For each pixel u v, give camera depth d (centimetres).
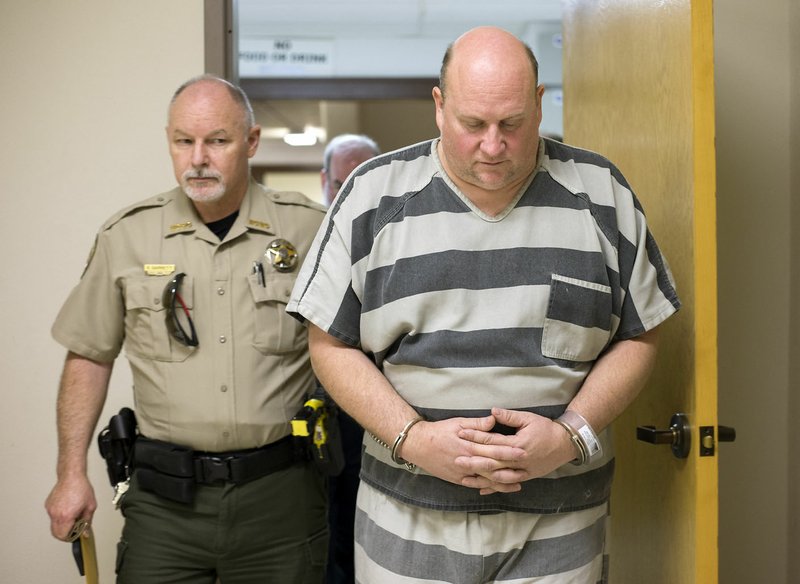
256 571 184
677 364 168
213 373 180
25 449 242
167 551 180
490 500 143
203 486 179
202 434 179
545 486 145
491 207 142
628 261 148
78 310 188
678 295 167
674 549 169
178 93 181
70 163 241
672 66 170
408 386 144
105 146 241
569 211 145
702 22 158
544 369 140
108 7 241
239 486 179
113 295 187
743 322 236
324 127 630
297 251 190
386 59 515
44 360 241
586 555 148
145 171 241
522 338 139
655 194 181
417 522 147
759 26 233
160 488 178
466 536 144
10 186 241
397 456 140
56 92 241
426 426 137
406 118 630
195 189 177
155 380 182
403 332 143
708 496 157
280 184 694
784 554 237
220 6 241
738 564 238
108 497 241
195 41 241
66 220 241
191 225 186
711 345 158
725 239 235
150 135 241
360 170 151
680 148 166
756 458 237
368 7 468
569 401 145
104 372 193
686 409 163
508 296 140
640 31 190
